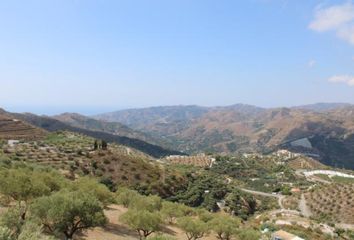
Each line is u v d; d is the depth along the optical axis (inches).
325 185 6446.9
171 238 1333.7
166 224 2721.5
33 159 4328.3
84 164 4633.4
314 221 4286.4
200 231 2269.9
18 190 1590.8
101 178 4274.1
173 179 5516.7
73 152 5123.0
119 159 5172.2
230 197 5669.3
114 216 2325.3
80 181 2536.9
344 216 4886.8
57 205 1317.7
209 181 6304.1
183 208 3093.0
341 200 5393.7
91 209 1400.1
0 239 864.3
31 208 1322.6
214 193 5634.8
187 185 5679.1
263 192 7455.7
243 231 2534.5
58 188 2151.8
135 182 4719.5
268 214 4827.8
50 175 2405.3
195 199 5113.2
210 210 4931.1
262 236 2743.6
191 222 2284.7
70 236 1360.7
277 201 6289.4
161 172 5580.7
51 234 1311.5
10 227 1039.0
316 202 5590.6
